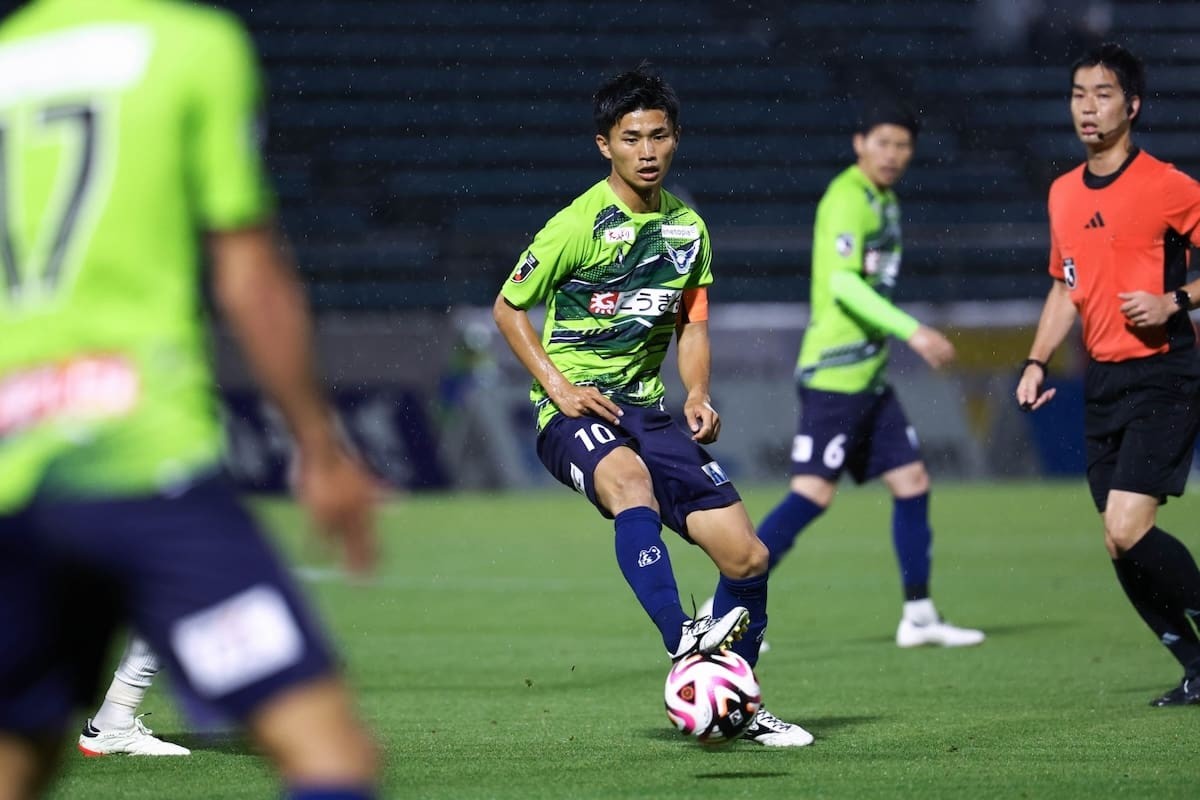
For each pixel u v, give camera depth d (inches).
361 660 1010.7
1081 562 1646.2
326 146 3316.9
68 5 329.4
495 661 1005.8
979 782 595.2
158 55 317.1
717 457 2554.1
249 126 321.1
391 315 3021.7
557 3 3565.5
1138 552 807.7
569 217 714.8
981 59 3641.7
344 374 2479.1
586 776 610.9
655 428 722.2
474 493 2549.2
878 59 3609.7
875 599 1366.9
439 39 3474.4
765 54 3607.3
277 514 2130.9
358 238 3115.2
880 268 1141.7
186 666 311.9
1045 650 1059.9
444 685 903.1
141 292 313.6
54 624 315.9
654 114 706.2
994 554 1722.4
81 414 307.1
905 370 2628.0
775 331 2613.2
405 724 759.7
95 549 307.7
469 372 2564.0
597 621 1219.9
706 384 736.3
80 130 314.5
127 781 603.8
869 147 1129.4
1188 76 3661.4
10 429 308.2
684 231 728.3
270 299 314.5
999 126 3528.5
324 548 326.6
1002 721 764.6
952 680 925.8
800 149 3469.5
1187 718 772.6
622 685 903.1
